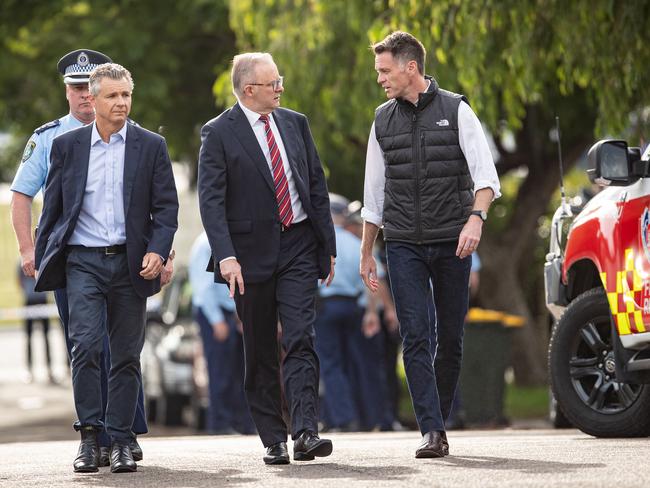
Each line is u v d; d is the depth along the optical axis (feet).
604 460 64.34
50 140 73.36
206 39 190.19
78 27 189.57
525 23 114.01
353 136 164.45
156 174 69.21
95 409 68.64
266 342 68.23
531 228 192.13
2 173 273.95
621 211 79.05
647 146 78.79
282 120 68.39
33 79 196.24
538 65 125.18
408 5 117.50
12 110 200.64
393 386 136.36
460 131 67.72
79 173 68.54
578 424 81.92
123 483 62.59
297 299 67.15
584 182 218.38
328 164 184.55
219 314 130.21
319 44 146.10
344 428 123.95
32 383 216.74
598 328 82.53
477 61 116.06
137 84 179.11
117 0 185.47
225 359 131.03
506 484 56.29
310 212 67.87
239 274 66.13
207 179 67.05
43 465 72.23
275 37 145.48
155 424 162.81
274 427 68.28
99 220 68.64
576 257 82.64
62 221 68.95
